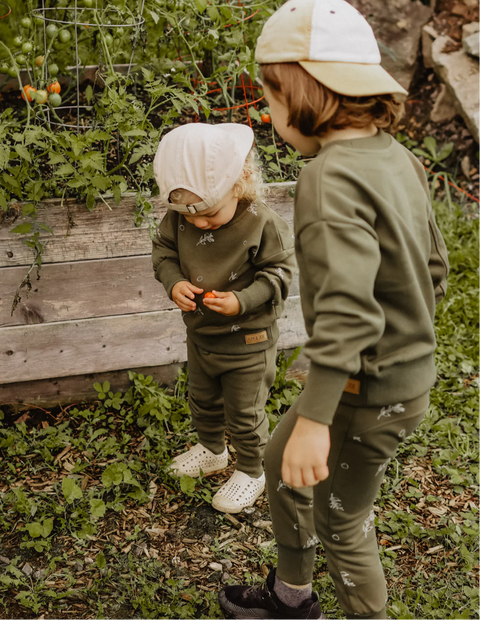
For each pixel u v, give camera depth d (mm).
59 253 2516
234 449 2600
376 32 5062
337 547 1529
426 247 1396
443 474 2482
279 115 1373
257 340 2096
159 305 2705
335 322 1191
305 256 1261
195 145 1772
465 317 3424
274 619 1791
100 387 2725
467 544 2174
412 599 1962
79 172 2355
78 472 2424
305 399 1236
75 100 3279
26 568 2037
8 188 2367
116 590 1977
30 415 2701
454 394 2930
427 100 5031
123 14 2689
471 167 4797
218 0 3031
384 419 1392
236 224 1962
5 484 2361
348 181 1249
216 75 2881
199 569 2070
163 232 2098
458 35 4922
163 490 2365
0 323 2555
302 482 1283
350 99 1284
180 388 2811
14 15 3068
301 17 1290
